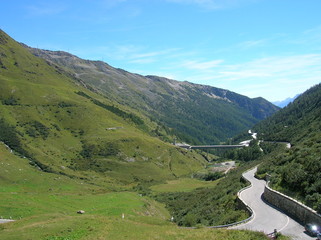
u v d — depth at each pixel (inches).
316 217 1304.1
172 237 1254.3
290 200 1609.3
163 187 5319.9
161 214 3048.7
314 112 6437.0
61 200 2514.8
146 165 7091.5
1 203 2110.0
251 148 7667.3
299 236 1235.2
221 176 5841.5
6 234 1255.5
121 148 7332.7
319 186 1478.8
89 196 2910.9
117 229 1374.3
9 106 7637.8
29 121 7278.5
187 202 3612.2
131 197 3115.2
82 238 1194.0
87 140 7401.6
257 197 2124.8
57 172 5241.1
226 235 1208.8
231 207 2116.1
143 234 1311.5
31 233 1254.3
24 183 3543.3
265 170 3002.0
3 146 5383.9
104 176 6131.9
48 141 6820.9
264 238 1165.7
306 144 2682.1
